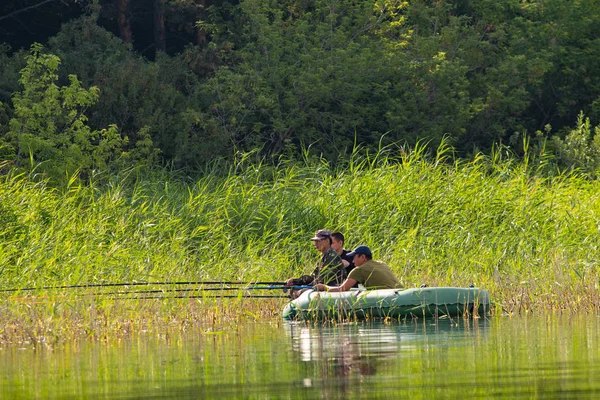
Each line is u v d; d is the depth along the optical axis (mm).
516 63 103688
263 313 43562
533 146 104438
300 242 56062
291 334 35688
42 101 77562
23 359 30328
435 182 60469
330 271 43719
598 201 63188
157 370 26859
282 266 50500
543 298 44156
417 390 22266
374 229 56562
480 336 33219
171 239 50875
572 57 111938
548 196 61625
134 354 30734
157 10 107125
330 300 41281
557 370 24766
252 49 99750
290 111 94438
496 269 46062
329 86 94625
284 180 63375
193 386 23891
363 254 42562
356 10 102625
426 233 54656
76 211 56219
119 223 52969
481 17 111500
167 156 91188
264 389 23016
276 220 58594
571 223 57844
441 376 24172
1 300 40844
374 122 98438
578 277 46562
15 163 76312
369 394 21922
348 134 99062
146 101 90438
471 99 105125
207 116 93625
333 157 94375
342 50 95250
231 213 59375
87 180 78500
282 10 106062
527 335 33156
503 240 54031
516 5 109000
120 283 42438
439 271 49875
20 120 78875
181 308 42125
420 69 99125
